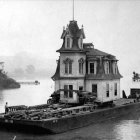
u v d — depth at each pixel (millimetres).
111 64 61062
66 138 38938
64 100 55469
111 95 59719
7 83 149500
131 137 39906
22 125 41406
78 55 55156
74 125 44594
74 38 56188
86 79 57000
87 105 51875
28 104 75625
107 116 52875
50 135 40406
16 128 43250
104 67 57688
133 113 60625
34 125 40031
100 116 50750
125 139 38875
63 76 55688
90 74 57094
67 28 55531
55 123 41312
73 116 44438
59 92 56000
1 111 60938
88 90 57031
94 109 52062
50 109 48031
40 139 38250
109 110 53562
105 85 56969
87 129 44531
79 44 56094
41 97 96688
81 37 56344
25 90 132000
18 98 92812
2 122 42562
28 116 42531
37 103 78375
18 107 49344
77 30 57062
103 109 52719
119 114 56875
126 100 65562
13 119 41531
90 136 40156
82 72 56688
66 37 55750
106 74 57875
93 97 54219
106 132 42688
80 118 45781
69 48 55344
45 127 39938
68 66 55438
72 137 39500
